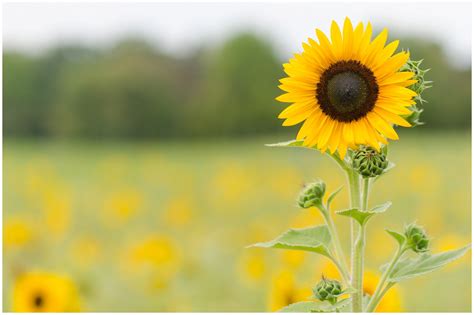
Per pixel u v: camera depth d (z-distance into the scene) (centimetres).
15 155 3497
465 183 1464
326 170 1639
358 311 254
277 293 432
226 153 3142
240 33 5256
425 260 259
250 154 2819
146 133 5300
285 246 262
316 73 254
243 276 715
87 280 712
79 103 5266
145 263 725
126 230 1051
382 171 249
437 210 1058
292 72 255
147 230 1035
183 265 739
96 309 677
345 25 253
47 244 876
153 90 5331
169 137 5322
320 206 269
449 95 3731
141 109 5266
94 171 2222
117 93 5228
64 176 2066
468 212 1083
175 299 691
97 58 6031
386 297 369
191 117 5284
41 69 5716
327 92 252
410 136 3472
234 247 830
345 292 245
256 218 1102
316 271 639
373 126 246
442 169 1728
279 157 2350
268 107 5091
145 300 688
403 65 253
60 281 447
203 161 2597
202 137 5225
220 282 719
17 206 1324
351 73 252
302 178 1402
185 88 5706
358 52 252
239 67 5134
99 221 1133
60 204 955
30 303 430
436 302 646
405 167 1744
